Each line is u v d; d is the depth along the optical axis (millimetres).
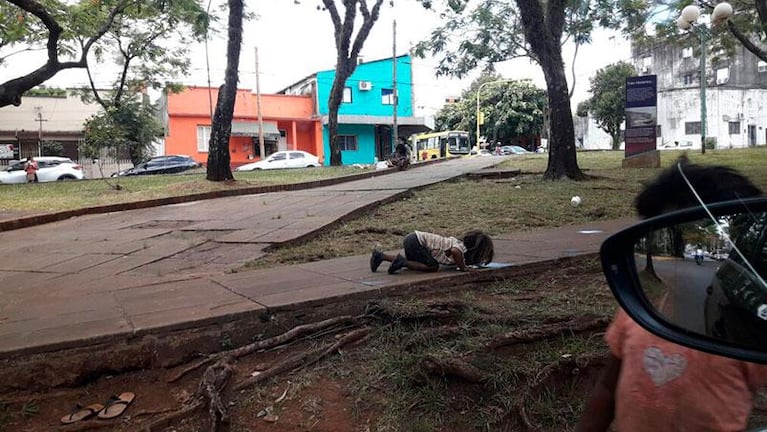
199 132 35844
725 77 47719
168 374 3957
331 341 4250
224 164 15656
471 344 3889
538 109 47562
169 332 4129
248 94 37031
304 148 39750
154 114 31391
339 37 26328
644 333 1497
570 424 3256
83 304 4898
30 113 35500
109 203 12766
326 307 4672
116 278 6051
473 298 4973
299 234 7926
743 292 1241
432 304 4535
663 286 1336
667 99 47469
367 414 3385
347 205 10461
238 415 3445
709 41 25953
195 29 15594
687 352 1397
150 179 19672
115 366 3908
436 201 10930
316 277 5547
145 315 4406
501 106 47906
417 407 3400
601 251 1432
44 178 26344
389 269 5527
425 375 3574
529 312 4426
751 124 46344
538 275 5727
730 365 1351
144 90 29953
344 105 39750
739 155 18344
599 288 5129
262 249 7262
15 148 35188
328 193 13133
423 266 5473
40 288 5723
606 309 4473
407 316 4371
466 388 3506
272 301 4637
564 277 5660
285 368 3857
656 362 1444
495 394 3441
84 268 6691
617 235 1397
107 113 20797
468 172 15930
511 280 5551
